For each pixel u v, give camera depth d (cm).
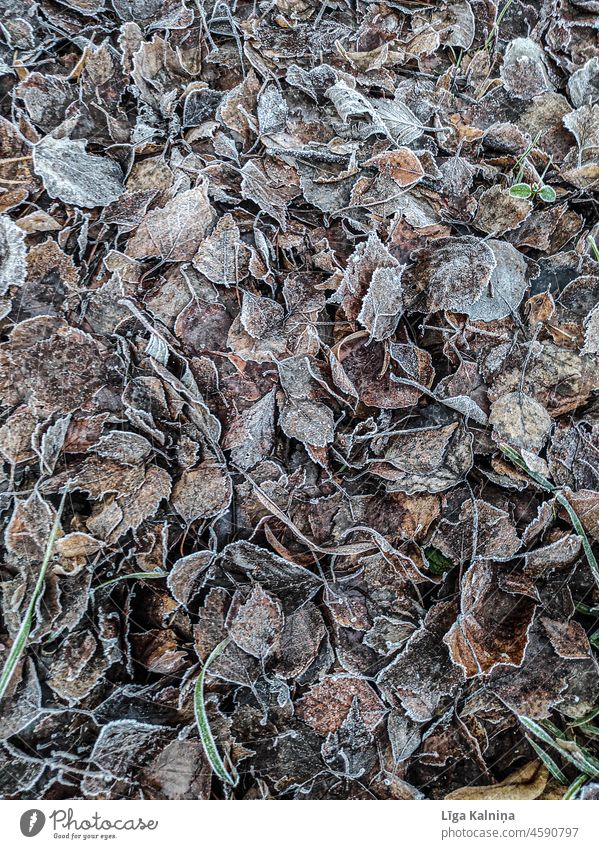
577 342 46
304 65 50
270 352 44
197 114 48
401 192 47
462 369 45
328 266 46
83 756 39
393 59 50
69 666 40
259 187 46
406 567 43
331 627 43
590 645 43
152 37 49
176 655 41
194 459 43
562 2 52
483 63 51
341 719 42
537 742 42
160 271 45
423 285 45
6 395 41
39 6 48
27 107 45
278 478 44
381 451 44
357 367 44
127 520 42
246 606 41
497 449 45
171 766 40
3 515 41
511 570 43
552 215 48
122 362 43
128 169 46
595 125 49
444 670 42
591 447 45
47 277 43
